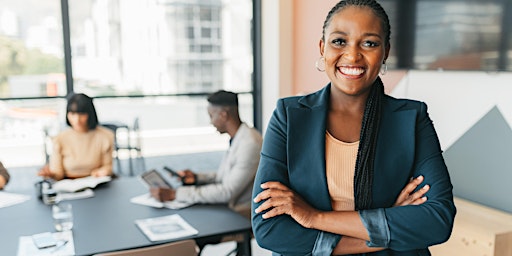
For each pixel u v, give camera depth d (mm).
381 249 1104
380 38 1059
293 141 1128
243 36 4883
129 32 4617
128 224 2207
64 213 2250
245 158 2598
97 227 2172
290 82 4516
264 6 4656
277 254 1194
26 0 4242
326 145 1120
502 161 2344
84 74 4496
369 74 1066
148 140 5000
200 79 4953
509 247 2064
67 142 3232
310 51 4156
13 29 4254
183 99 4953
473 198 2539
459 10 2420
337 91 1120
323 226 1099
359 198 1105
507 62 2186
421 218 1083
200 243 2076
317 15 4012
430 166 1144
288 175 1148
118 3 4531
